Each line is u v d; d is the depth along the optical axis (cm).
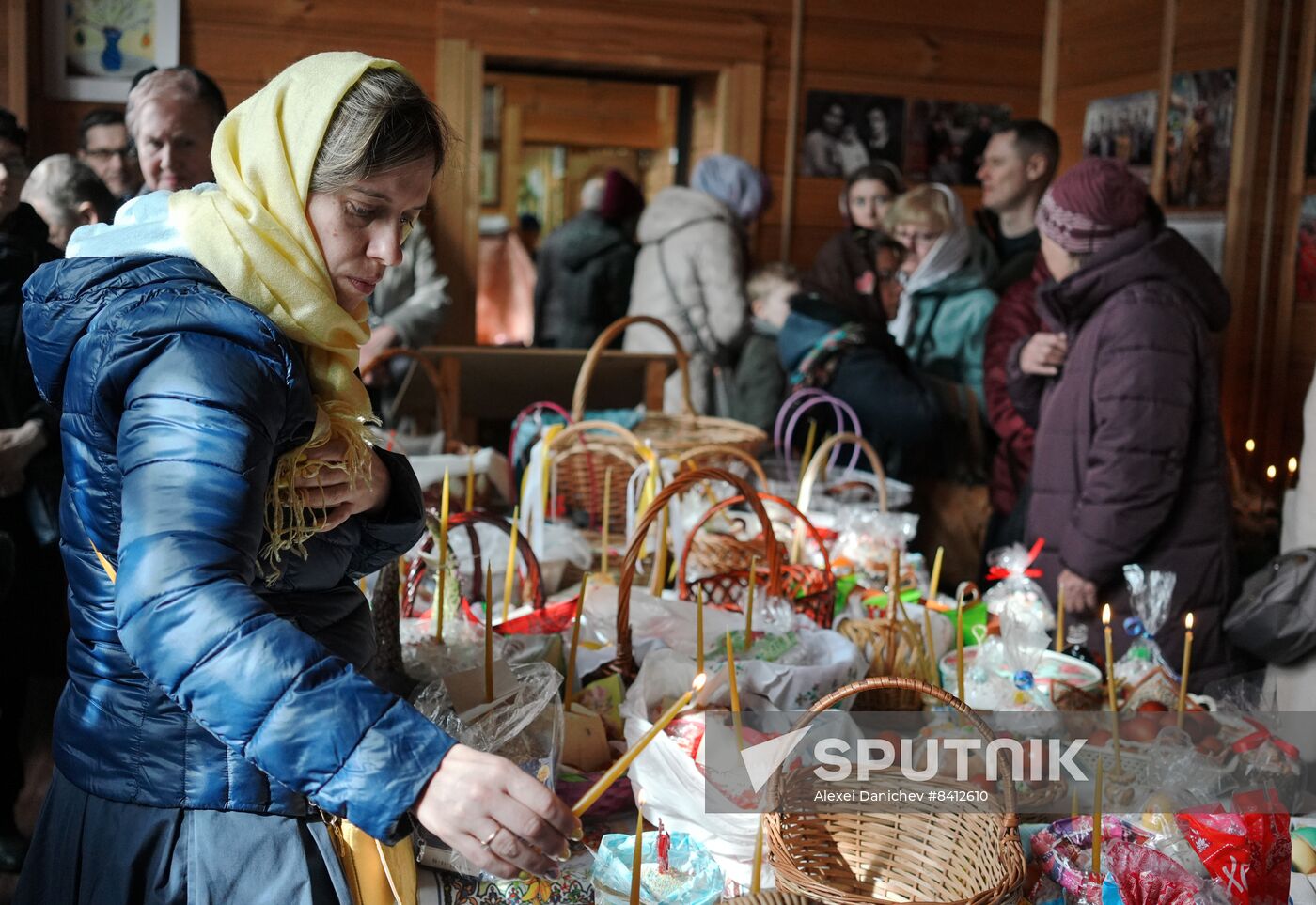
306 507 111
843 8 521
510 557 200
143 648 91
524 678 150
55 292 105
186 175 264
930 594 204
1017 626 197
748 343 457
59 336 105
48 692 255
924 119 538
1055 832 139
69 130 446
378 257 109
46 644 246
